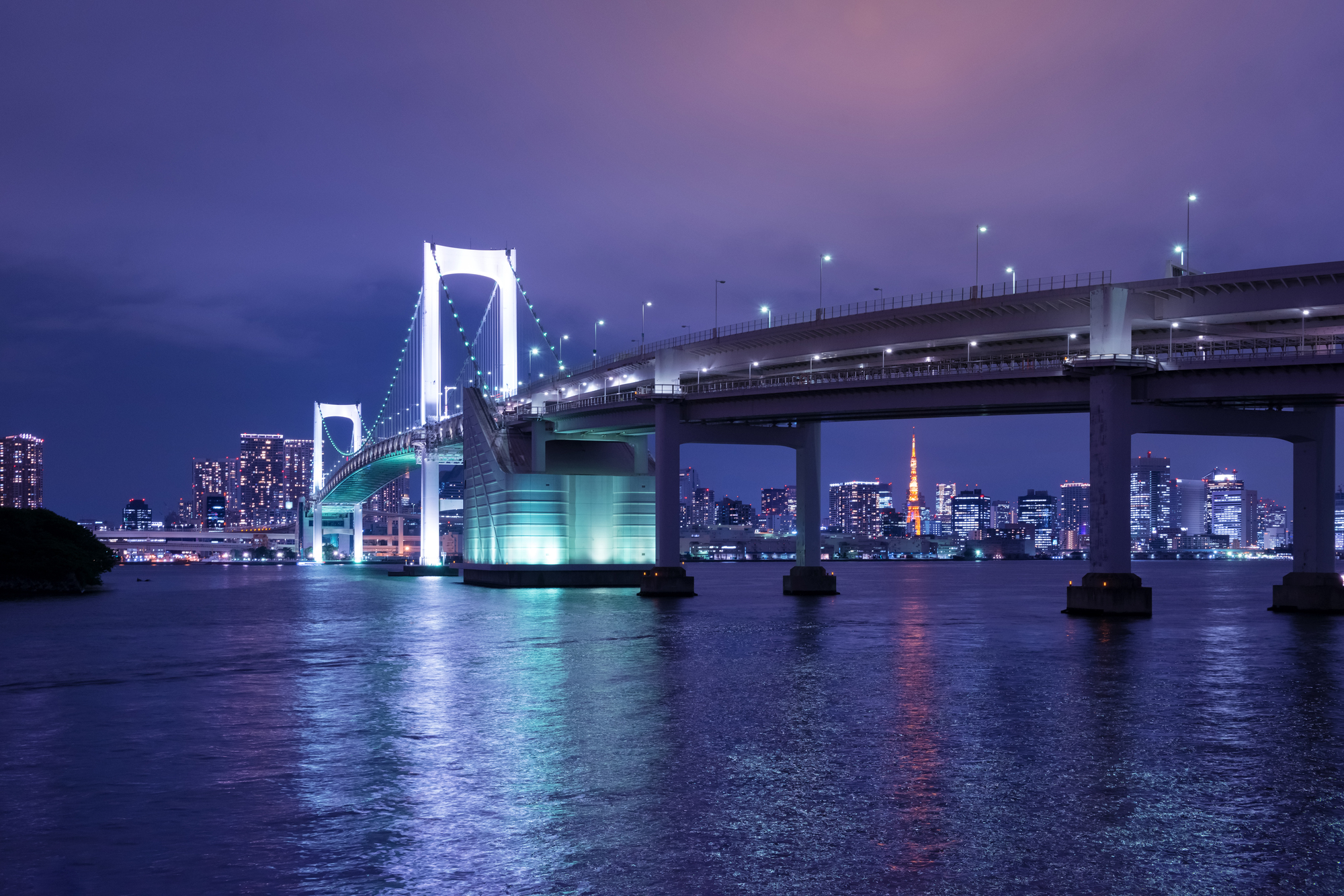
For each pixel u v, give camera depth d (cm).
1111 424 6575
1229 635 5944
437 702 3522
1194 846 1856
